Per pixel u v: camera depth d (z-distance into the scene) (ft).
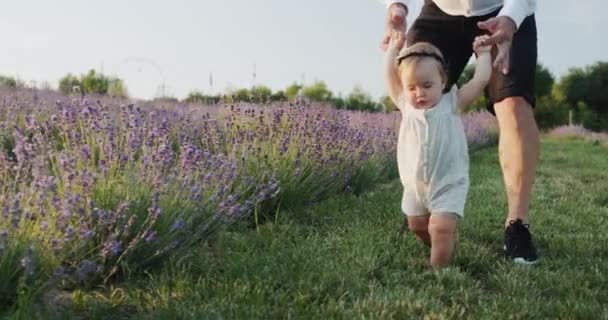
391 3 13.21
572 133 103.40
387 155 28.76
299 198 17.52
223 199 13.87
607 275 12.44
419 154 12.05
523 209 13.51
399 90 12.80
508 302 10.45
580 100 160.45
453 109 12.22
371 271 11.88
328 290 10.71
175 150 20.04
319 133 20.12
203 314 9.22
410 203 12.61
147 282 10.84
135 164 12.79
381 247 13.42
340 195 20.12
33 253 9.04
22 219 9.84
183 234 12.53
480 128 63.36
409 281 11.49
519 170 13.48
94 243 11.00
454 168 12.00
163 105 29.40
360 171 22.59
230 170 14.23
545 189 25.85
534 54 13.74
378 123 36.50
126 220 11.43
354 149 22.16
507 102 13.57
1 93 28.68
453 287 11.24
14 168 11.12
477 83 12.30
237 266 11.43
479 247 13.76
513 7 12.21
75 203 10.31
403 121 12.47
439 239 12.05
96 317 9.23
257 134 18.47
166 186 12.23
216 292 10.32
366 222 15.62
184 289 10.38
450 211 11.92
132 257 11.18
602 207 21.31
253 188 16.17
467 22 14.10
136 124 14.52
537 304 10.46
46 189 10.18
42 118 22.21
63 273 9.87
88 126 14.76
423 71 11.89
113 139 13.58
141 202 11.79
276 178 16.96
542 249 14.69
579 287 11.48
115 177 12.44
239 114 19.81
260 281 10.64
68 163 11.21
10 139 18.49
